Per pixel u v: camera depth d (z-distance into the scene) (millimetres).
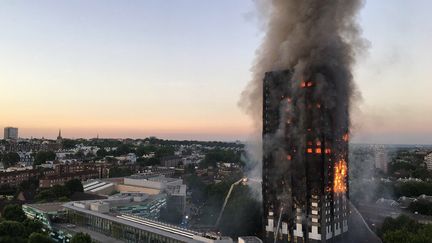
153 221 164125
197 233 143375
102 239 161125
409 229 170750
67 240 168250
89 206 191625
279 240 175625
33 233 138750
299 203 169875
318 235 164000
